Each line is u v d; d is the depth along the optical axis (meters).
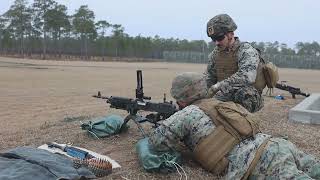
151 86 22.23
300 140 7.32
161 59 106.81
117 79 26.86
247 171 4.31
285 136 7.45
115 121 6.64
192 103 4.88
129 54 108.94
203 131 4.65
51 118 10.28
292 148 4.44
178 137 4.83
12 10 99.69
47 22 99.38
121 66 53.53
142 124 7.43
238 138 4.54
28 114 11.05
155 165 4.97
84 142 6.32
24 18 99.31
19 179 4.29
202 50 117.19
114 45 107.25
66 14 102.50
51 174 4.45
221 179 4.59
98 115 10.16
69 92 17.73
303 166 4.50
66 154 5.46
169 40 118.69
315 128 8.66
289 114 9.52
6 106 12.76
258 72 6.23
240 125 4.53
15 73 29.39
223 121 4.63
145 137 6.05
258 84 6.23
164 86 22.38
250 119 4.60
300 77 40.81
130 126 7.22
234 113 4.61
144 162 5.05
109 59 94.69
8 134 7.37
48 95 16.31
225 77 6.19
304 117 9.32
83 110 11.84
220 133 4.61
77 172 4.62
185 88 4.82
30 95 16.17
